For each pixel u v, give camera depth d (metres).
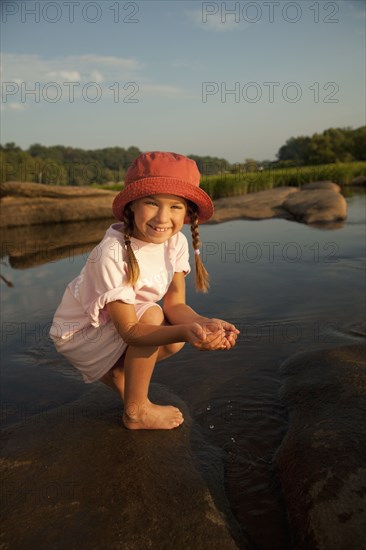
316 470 1.47
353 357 2.32
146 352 1.77
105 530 1.33
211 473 1.59
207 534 1.31
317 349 2.52
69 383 2.37
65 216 10.91
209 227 8.42
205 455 1.71
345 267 4.56
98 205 11.23
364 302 3.39
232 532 1.33
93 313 1.76
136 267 1.79
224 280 4.25
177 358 2.54
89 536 1.31
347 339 2.71
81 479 1.56
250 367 2.41
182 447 1.75
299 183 16.23
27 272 4.95
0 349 2.83
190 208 1.92
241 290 3.88
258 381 2.25
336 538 1.23
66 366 2.58
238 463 1.67
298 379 2.18
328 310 3.25
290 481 1.49
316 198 9.72
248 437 1.82
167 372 2.38
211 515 1.38
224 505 1.45
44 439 1.81
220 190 14.80
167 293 2.08
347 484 1.38
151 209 1.75
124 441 1.78
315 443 1.61
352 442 1.57
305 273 4.39
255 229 7.85
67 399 2.21
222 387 2.21
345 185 19.28
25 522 1.37
